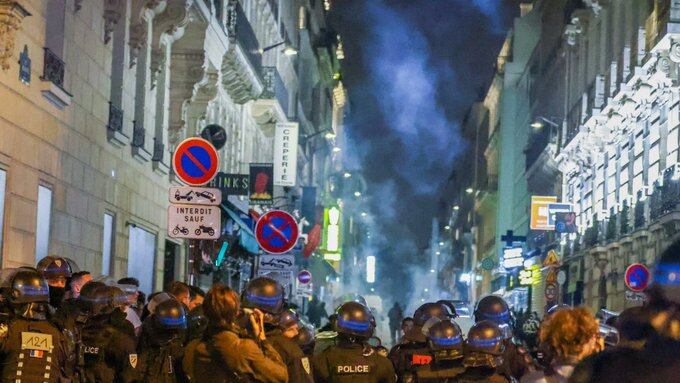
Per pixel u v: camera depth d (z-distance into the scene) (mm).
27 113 19438
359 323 10742
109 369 10961
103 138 25156
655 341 4199
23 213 19375
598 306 51625
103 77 24984
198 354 8844
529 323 23438
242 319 9500
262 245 25500
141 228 29969
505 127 93500
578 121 57625
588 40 57812
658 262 4246
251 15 51188
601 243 50719
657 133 42656
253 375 8703
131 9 27641
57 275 12898
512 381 10414
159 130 31812
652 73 41000
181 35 32188
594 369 4242
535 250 68500
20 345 9539
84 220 23672
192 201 17125
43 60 20266
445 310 13695
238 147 47750
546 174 69938
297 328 11016
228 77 42344
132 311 13164
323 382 10750
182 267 36062
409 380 12844
